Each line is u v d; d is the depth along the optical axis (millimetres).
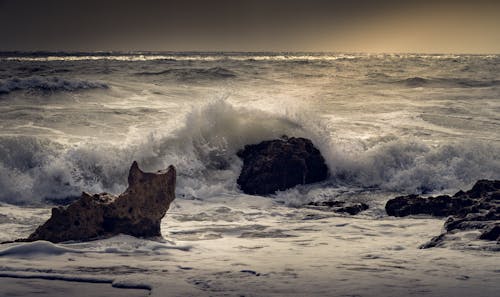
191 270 7109
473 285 6246
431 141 17672
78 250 8094
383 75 41844
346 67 53875
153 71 40188
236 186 14539
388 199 13867
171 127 15898
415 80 36188
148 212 9227
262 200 13625
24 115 19844
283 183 14445
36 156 14219
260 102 18062
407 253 8305
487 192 12172
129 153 14680
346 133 19047
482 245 8281
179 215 12039
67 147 14859
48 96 23875
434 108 25078
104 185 14023
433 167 15148
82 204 8953
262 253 8445
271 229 10797
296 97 28203
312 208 13031
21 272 6648
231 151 15352
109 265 7297
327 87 33469
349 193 14383
